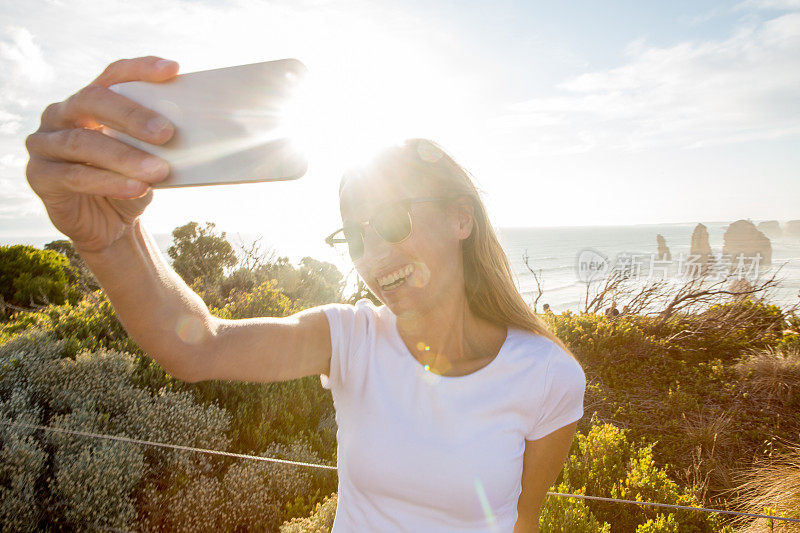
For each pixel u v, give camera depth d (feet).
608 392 19.89
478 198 3.45
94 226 1.98
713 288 28.27
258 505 9.82
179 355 2.49
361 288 27.14
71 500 9.15
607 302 29.60
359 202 3.10
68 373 12.64
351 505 3.17
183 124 1.75
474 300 3.56
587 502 11.02
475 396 3.02
